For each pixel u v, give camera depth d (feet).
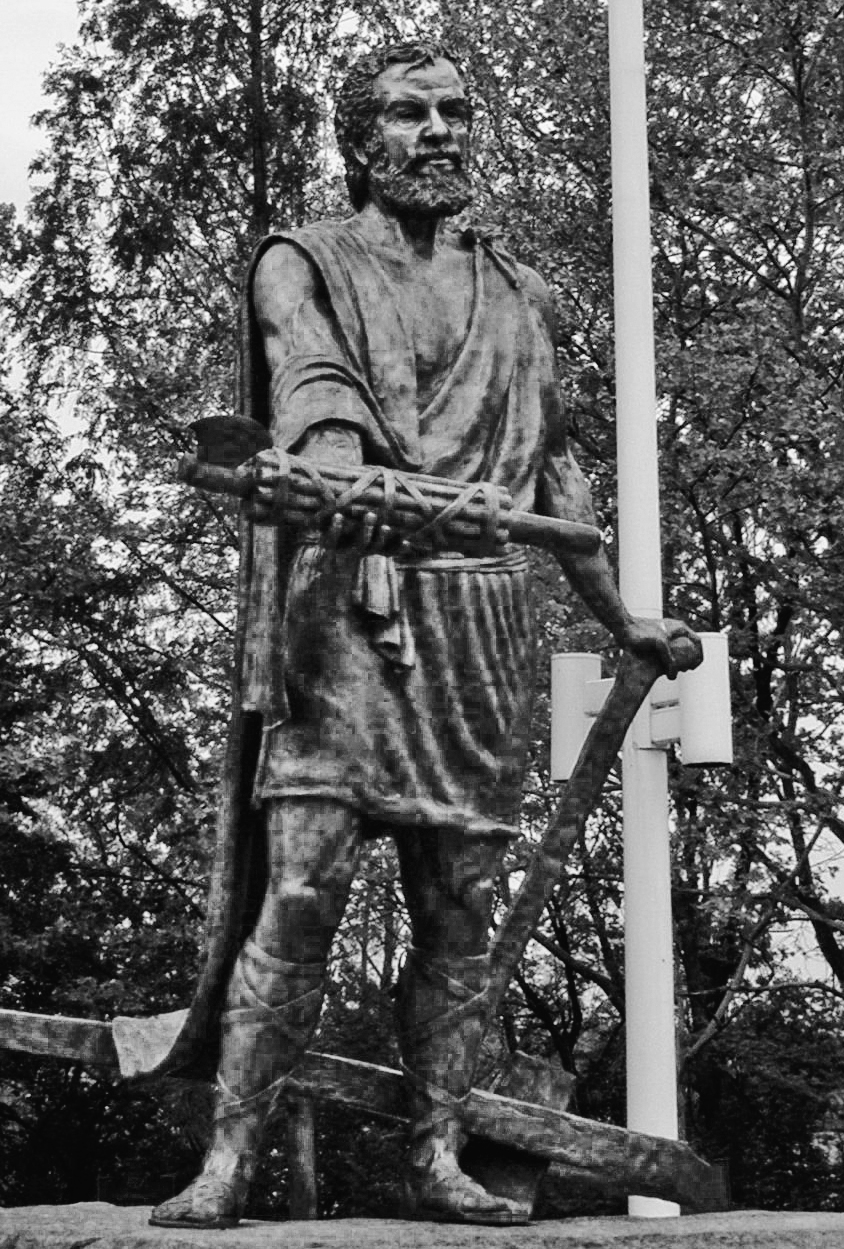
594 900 48.34
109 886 56.08
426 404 11.87
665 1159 11.99
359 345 11.69
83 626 56.34
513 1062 12.35
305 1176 36.06
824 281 50.57
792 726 47.44
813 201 49.52
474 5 48.80
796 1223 11.04
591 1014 55.06
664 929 26.50
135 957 52.49
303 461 10.33
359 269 11.84
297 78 62.64
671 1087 26.02
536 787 43.96
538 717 40.68
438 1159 11.35
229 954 11.25
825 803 42.32
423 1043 11.59
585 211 47.75
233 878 11.26
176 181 62.44
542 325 12.52
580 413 47.50
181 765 56.34
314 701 11.14
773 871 44.01
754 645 45.50
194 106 62.64
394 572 11.32
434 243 12.29
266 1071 10.99
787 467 43.68
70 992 48.49
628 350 28.58
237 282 60.08
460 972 11.64
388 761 11.34
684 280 50.34
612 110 29.86
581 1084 52.70
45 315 62.64
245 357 12.00
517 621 11.84
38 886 54.95
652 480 28.07
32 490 58.85
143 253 62.44
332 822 11.09
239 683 11.37
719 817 41.55
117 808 56.34
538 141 48.42
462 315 12.10
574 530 11.30
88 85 63.36
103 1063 11.98
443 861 11.55
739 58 49.42
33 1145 55.57
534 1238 10.14
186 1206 10.50
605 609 11.93
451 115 12.29
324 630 11.14
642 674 12.17
